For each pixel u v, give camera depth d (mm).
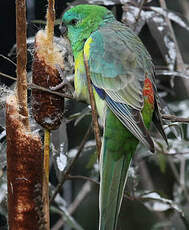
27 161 5609
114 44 7477
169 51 8500
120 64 7258
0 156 7562
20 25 5395
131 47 7469
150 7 8570
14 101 5664
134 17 8391
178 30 12383
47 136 6129
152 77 7332
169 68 8477
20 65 5574
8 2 10953
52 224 11805
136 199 8281
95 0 8438
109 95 7098
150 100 7023
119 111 6816
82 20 7801
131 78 7102
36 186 5648
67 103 7617
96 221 11586
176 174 10086
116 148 6836
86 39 7773
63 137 7477
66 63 7867
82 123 11578
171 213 9297
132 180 8289
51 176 10562
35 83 6184
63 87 6250
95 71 7355
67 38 7926
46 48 6199
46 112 6152
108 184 6703
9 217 5664
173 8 12258
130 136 6820
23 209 5598
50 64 6195
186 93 11672
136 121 6465
